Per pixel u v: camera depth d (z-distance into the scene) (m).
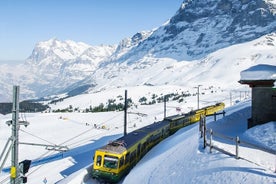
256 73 27.97
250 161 17.45
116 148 28.12
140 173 23.48
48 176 33.50
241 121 34.88
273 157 18.81
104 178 27.11
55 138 83.56
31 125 110.75
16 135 17.19
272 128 24.86
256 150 20.56
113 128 99.62
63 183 24.77
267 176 15.18
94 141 66.44
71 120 127.00
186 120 50.53
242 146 21.64
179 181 18.36
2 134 92.44
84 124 114.94
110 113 145.00
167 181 19.19
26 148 66.75
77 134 90.25
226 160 18.17
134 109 156.88
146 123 101.00
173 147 26.59
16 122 17.14
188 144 24.12
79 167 35.88
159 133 39.47
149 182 20.38
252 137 25.05
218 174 16.88
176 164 20.97
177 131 43.44
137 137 32.88
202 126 24.27
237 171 16.42
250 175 15.64
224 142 23.08
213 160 18.81
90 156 42.19
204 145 21.25
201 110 57.72
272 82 27.58
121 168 27.48
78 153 47.47
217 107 65.94
